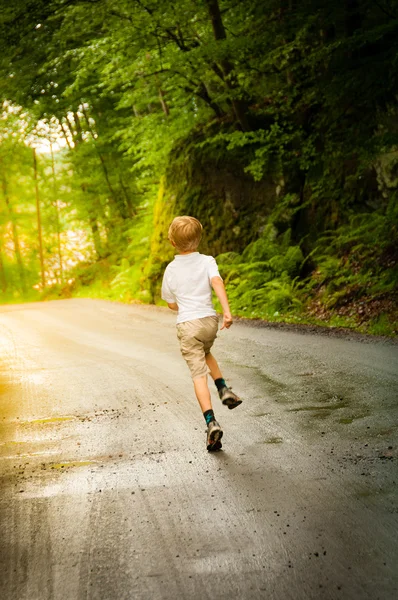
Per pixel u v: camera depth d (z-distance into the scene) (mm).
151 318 16219
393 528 3256
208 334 5043
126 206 34812
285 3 16250
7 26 15406
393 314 11344
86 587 2848
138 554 3148
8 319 19281
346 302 12953
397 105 14414
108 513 3721
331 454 4559
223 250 18594
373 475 4051
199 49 15898
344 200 15984
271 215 17641
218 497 3875
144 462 4695
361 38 13297
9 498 4078
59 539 3385
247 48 15961
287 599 2650
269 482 4078
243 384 7316
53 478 4441
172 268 5145
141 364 9305
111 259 34688
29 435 5754
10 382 8633
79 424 6039
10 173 43781
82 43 17469
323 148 16797
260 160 17562
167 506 3777
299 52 16891
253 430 5383
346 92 14836
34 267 49719
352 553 3014
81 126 34125
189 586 2805
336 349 9078
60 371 9219
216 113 19891
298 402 6238
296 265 16109
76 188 35969
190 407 6410
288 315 14031
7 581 2949
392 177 14617
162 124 21203
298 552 3061
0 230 48094
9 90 17375
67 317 18375
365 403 5949
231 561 3010
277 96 17484
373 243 13766
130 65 17641
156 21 15883
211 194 19125
